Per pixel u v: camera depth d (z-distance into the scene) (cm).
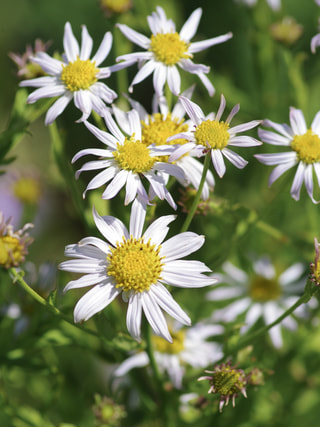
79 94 29
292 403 34
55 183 34
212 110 34
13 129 30
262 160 30
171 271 28
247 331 34
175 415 31
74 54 30
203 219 32
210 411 30
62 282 31
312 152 30
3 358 31
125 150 28
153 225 28
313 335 33
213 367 29
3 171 30
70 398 34
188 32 31
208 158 28
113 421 31
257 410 33
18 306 32
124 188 29
